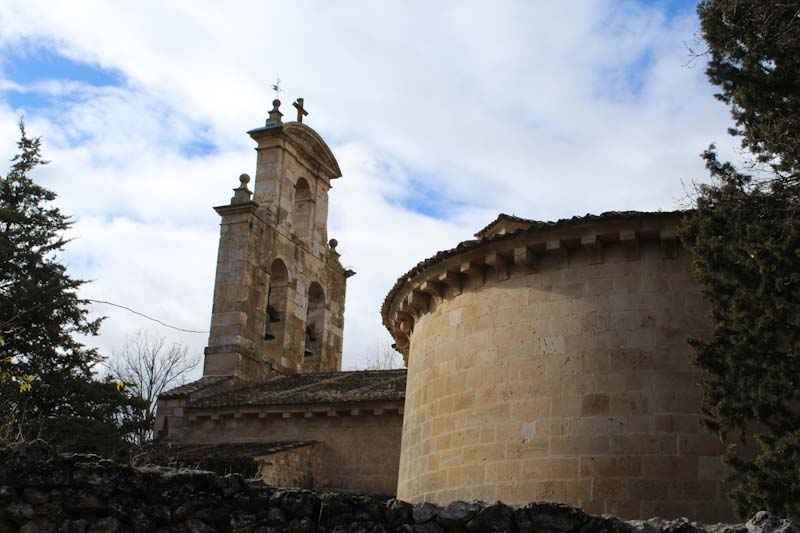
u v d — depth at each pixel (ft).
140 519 27.63
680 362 45.52
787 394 38.73
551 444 46.50
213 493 28.43
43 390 88.84
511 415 48.47
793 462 36.81
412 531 27.43
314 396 88.63
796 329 39.04
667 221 46.80
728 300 42.04
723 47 47.96
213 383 100.12
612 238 48.03
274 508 28.25
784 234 40.65
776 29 46.96
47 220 103.40
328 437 86.22
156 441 88.74
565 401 46.91
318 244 120.57
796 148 44.11
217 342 105.09
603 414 45.80
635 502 43.80
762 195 44.09
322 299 119.75
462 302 53.93
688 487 43.27
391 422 83.92
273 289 113.29
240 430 91.61
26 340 92.79
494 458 48.39
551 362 48.06
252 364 105.91
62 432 75.66
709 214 43.50
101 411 90.89
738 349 40.04
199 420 93.76
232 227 110.11
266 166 115.03
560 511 26.89
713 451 43.50
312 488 83.15
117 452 75.25
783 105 46.16
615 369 46.39
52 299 93.91
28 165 106.93
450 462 51.03
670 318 46.42
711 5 48.55
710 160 45.83
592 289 48.24
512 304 50.67
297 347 112.47
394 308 62.69
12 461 27.55
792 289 39.60
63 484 27.63
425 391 55.67
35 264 98.73
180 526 27.81
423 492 53.01
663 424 44.62
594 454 45.27
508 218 71.82
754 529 25.21
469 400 50.98
